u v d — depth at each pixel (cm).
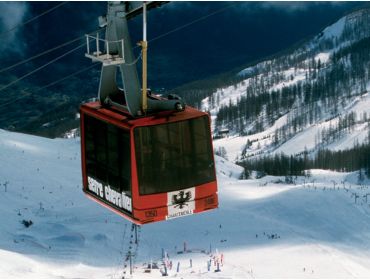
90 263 9831
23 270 8981
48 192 14512
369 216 14488
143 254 10462
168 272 9456
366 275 10675
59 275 9181
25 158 17025
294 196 14938
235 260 10444
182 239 11400
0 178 14725
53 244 10712
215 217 12719
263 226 12456
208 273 9538
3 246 10506
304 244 11612
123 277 9112
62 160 17812
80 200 14200
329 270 10494
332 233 12988
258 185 17650
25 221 12088
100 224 11844
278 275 9838
